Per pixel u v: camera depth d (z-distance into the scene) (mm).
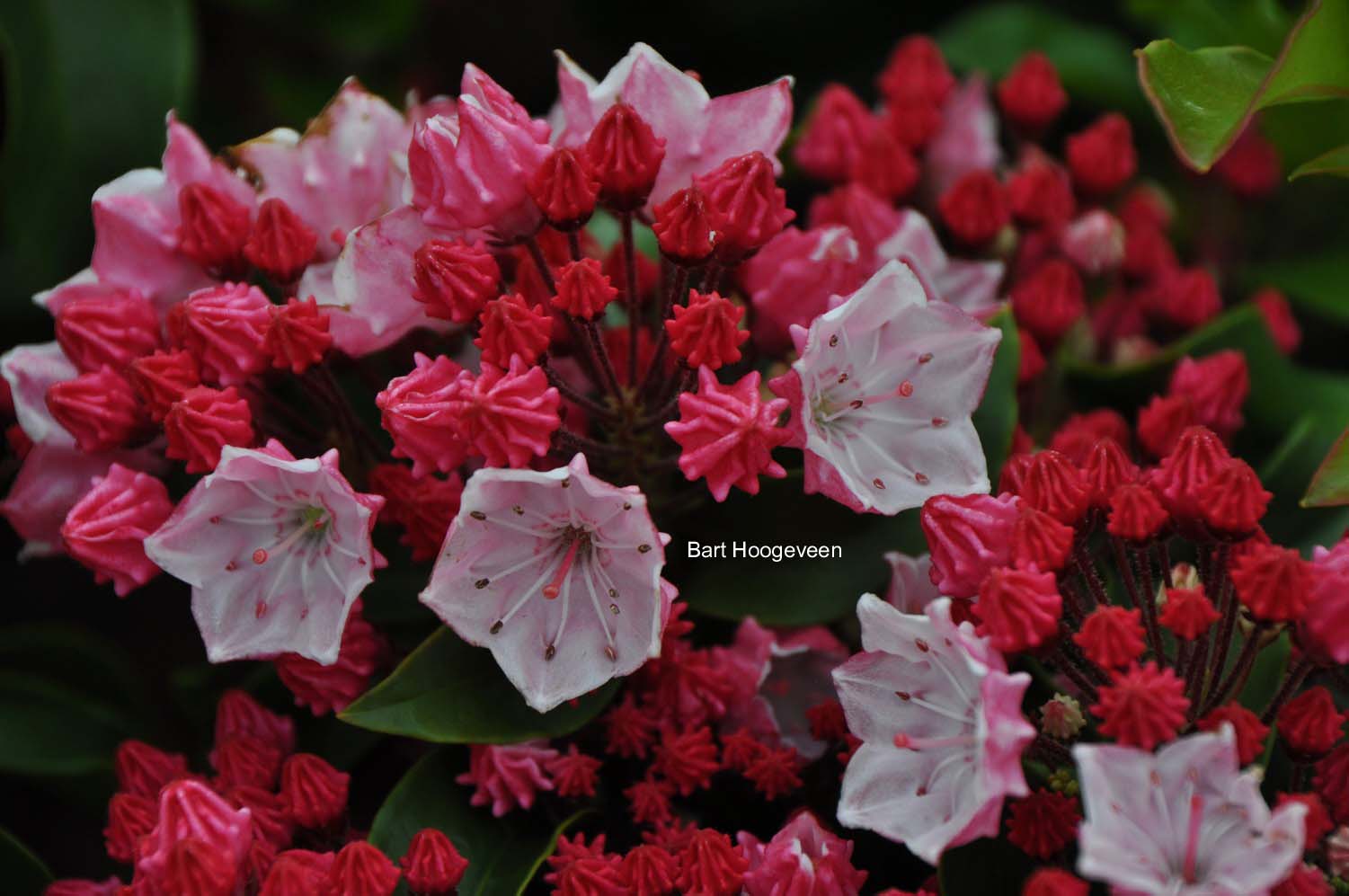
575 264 283
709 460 275
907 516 303
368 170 305
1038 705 287
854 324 283
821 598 301
